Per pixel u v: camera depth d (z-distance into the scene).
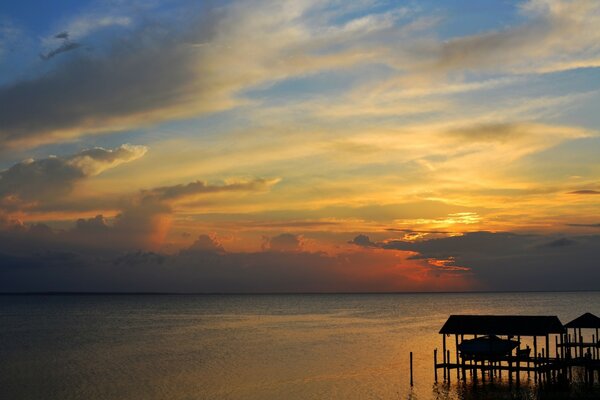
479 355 61.75
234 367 80.12
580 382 61.53
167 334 136.25
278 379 69.94
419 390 62.12
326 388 63.97
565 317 189.75
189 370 77.56
